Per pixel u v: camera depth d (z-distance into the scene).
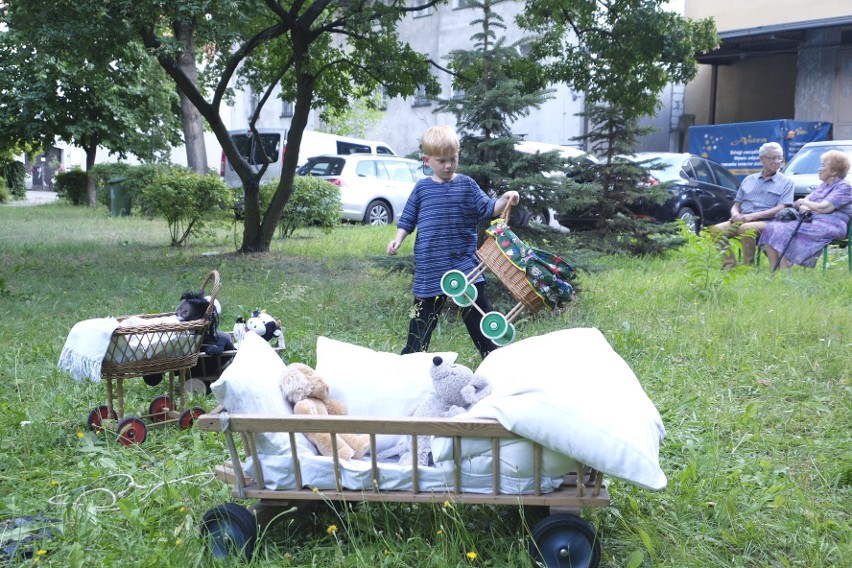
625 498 3.49
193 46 14.05
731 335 6.49
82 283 9.53
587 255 7.91
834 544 3.14
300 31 11.26
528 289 4.32
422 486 2.98
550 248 7.88
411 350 5.21
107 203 24.61
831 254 11.05
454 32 26.55
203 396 5.11
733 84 25.62
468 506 3.36
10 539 3.17
